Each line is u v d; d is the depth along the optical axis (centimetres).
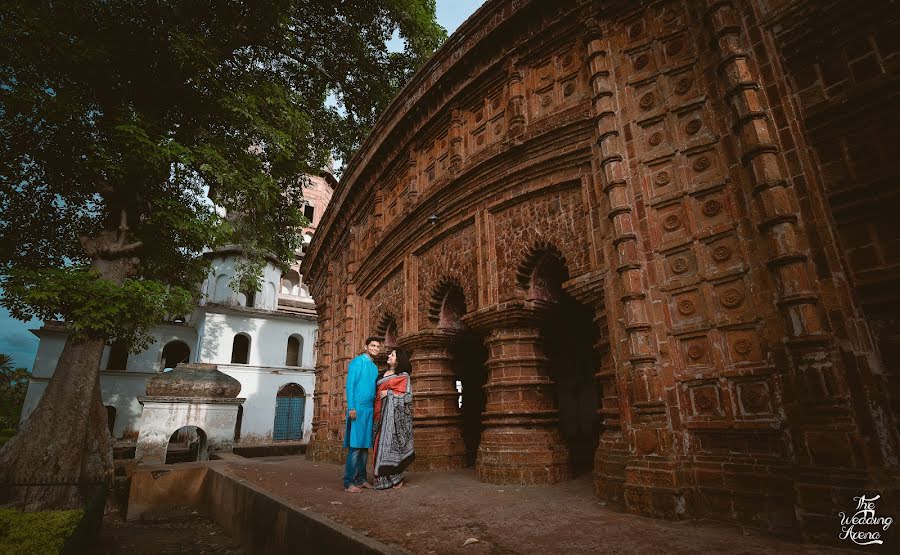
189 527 722
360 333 1187
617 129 512
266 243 1508
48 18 877
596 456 481
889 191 324
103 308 876
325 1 1501
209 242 1077
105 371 2670
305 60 1534
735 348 387
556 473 576
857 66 352
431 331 814
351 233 1274
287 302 3259
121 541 641
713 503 372
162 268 1278
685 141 456
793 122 377
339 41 1603
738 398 377
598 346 512
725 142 423
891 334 313
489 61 757
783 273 355
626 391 459
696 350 411
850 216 340
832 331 332
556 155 595
